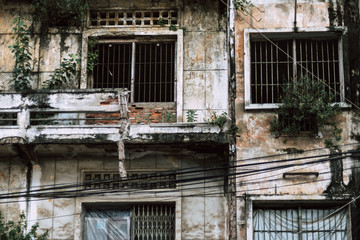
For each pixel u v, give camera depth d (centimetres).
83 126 1440
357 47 1529
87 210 1500
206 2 1590
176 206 1462
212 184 1478
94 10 1608
